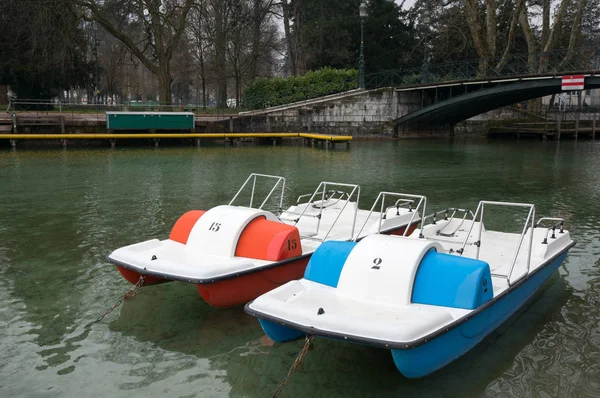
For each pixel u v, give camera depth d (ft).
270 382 16.69
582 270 26.86
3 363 17.60
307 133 115.03
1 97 150.71
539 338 19.53
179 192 48.75
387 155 86.84
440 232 27.14
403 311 16.47
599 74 84.38
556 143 118.21
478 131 149.59
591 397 15.75
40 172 61.46
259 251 22.04
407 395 15.98
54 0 104.12
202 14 121.60
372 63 154.40
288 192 49.67
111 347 18.80
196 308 22.22
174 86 222.69
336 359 18.10
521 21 134.92
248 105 128.77
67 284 24.64
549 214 39.99
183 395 15.90
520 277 20.38
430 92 126.31
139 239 31.96
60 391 16.01
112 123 98.63
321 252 19.74
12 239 31.86
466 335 16.99
